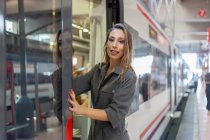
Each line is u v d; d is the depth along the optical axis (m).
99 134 2.42
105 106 2.35
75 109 2.19
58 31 2.12
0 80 1.78
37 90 1.97
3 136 1.77
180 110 15.55
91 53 3.17
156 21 6.94
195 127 11.09
